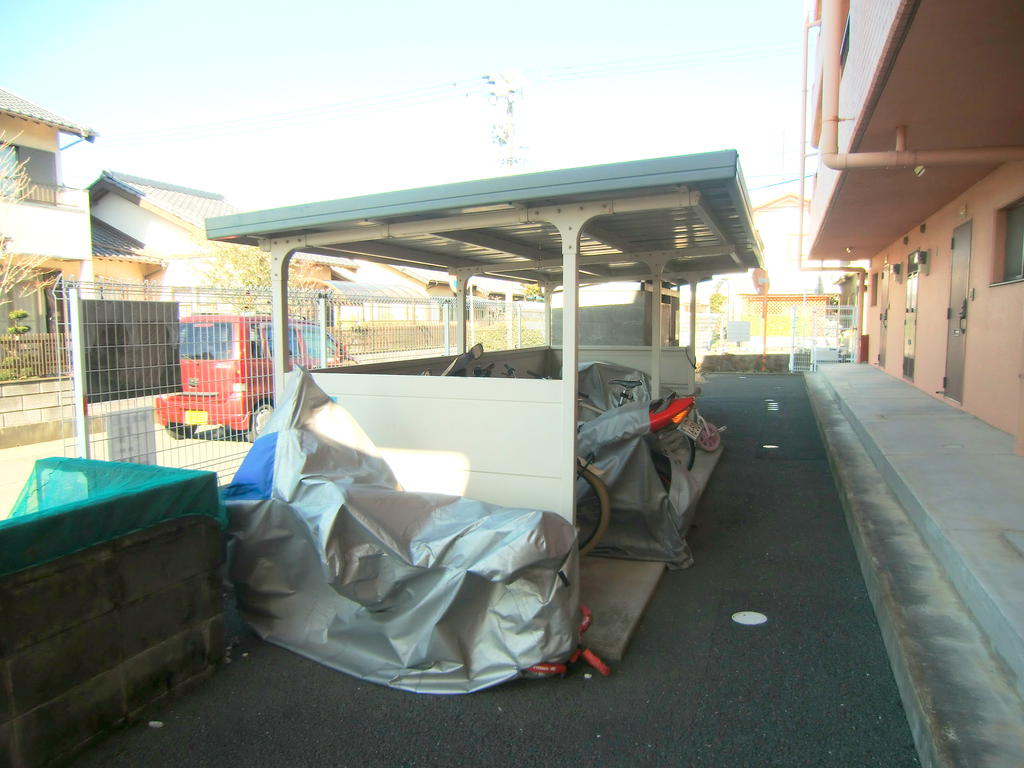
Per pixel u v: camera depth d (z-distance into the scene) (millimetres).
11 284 11883
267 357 6512
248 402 6230
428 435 4227
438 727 2643
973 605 3041
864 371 13945
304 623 3246
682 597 3873
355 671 3012
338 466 3373
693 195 3533
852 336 19016
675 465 5008
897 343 12039
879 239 11922
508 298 23359
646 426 4238
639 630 3461
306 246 4730
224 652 3098
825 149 5410
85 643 2469
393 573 2898
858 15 5152
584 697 2832
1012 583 2943
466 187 3740
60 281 5051
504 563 2701
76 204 14297
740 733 2576
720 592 3938
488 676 2877
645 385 7078
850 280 24078
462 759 2457
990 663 2686
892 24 3656
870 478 5641
